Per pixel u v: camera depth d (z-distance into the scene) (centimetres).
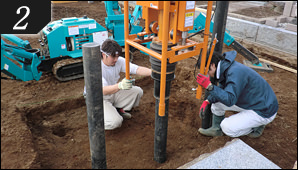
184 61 550
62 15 978
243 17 775
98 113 223
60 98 414
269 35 685
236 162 231
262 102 279
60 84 477
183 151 311
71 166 283
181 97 442
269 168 224
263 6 986
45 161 286
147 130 360
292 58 625
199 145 321
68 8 1124
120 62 332
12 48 417
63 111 407
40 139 326
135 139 338
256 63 570
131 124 373
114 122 327
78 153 308
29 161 270
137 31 551
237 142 257
